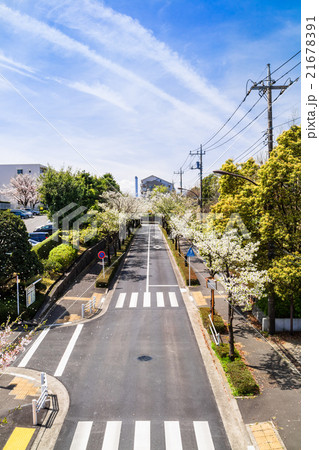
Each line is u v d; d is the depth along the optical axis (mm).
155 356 16219
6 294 22469
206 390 13406
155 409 12188
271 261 17797
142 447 10328
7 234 21391
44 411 12039
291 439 10617
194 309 22750
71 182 36469
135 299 24797
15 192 70938
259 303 21281
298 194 17188
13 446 10320
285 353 16609
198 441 10594
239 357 15891
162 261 38188
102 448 10289
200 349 16984
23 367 15156
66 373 14664
